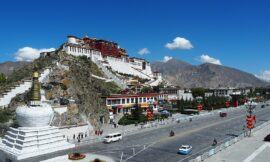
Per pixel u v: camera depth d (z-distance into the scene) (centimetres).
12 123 7650
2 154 6031
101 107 10700
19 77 11631
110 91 12850
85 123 8481
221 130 9825
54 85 9531
